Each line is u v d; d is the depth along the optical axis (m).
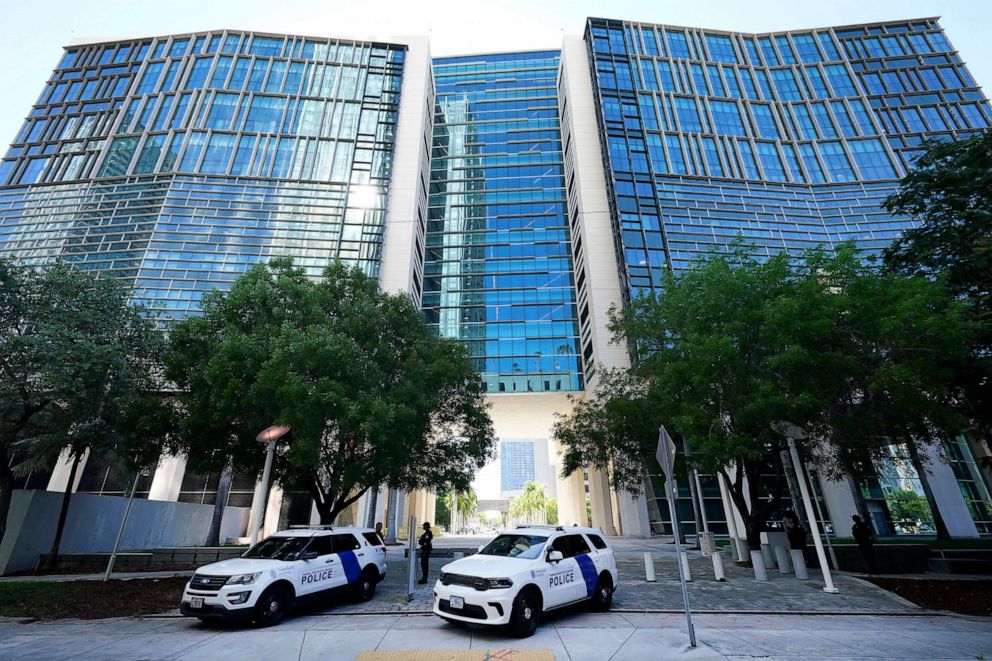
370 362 14.04
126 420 14.29
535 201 51.19
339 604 10.55
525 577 7.96
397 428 13.80
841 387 12.53
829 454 17.36
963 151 15.18
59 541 16.88
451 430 17.72
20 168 46.31
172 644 7.51
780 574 14.22
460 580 8.04
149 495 32.88
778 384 12.41
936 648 7.11
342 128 49.50
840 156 49.81
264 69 52.41
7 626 9.06
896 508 32.78
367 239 43.19
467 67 61.97
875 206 46.03
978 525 33.03
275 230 42.59
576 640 7.47
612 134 47.50
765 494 31.84
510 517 124.75
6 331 14.46
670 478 7.86
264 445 14.60
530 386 41.84
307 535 10.32
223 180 44.97
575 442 19.33
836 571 14.69
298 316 14.49
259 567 8.88
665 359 15.50
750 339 13.06
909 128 51.06
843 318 12.46
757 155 48.91
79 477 33.56
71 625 9.09
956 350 11.41
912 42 56.81
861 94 53.25
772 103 53.09
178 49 53.44
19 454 19.77
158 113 48.94
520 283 46.62
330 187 45.69
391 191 46.00
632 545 28.03
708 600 10.62
